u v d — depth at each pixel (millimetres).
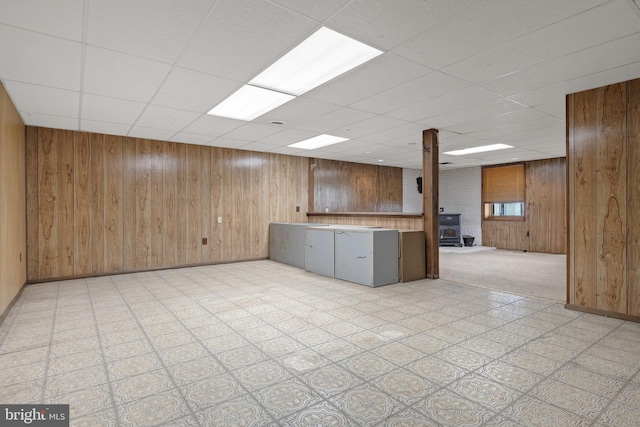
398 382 2145
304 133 5523
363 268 4809
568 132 3646
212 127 5109
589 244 3516
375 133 5527
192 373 2271
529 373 2250
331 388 2080
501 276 5547
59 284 4945
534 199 8766
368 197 9398
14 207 4027
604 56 2768
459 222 9875
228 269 6172
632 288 3262
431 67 2977
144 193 5961
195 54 2729
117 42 2529
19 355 2545
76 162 5379
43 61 2830
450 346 2686
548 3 2059
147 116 4492
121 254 5742
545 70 3041
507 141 6148
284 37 2475
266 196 7395
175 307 3764
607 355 2516
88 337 2893
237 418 1791
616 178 3340
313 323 3227
